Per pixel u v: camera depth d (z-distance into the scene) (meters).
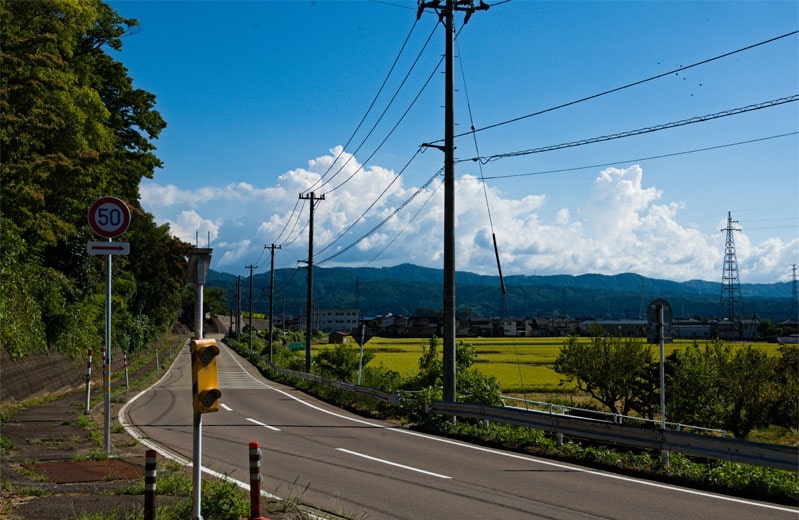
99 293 42.06
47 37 20.92
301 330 177.25
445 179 19.88
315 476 11.30
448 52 19.98
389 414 22.55
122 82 39.72
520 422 15.89
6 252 23.11
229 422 19.78
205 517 7.61
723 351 34.66
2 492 8.74
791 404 33.50
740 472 11.05
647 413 34.44
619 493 10.16
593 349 34.69
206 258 6.89
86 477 10.20
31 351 26.19
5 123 20.05
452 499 9.58
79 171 24.42
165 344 90.50
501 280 19.69
